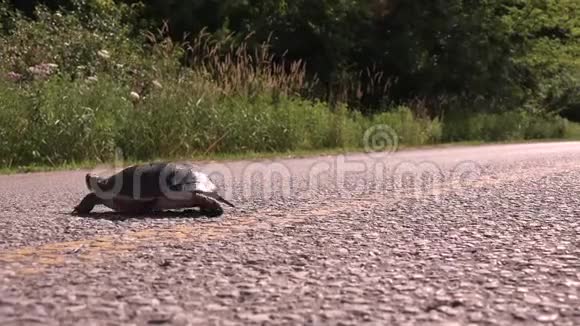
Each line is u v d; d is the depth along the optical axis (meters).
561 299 9.38
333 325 8.12
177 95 51.91
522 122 117.31
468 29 117.50
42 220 16.50
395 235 14.52
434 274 10.85
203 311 8.59
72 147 42.25
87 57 65.31
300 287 9.92
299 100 64.56
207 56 65.06
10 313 8.34
